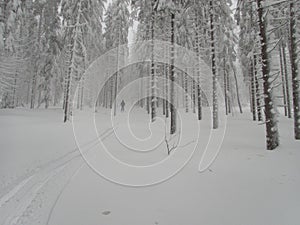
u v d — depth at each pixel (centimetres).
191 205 460
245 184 568
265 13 910
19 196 494
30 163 727
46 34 2308
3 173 620
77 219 403
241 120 2100
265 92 929
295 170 648
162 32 1664
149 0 1612
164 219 405
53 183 573
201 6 1581
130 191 530
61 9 1955
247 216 416
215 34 1644
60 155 855
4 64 2136
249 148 957
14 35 1698
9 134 1151
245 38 2003
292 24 1088
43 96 2475
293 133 1325
